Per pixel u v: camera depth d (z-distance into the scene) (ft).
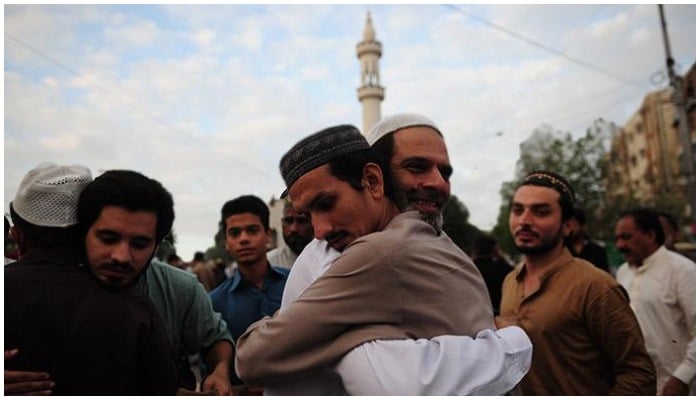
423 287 4.62
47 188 5.34
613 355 8.30
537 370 8.49
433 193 5.72
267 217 11.76
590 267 8.84
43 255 5.35
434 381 4.21
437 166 5.83
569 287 8.60
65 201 5.37
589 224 107.34
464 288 4.95
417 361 4.25
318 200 4.97
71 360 4.99
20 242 5.75
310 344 4.53
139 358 5.37
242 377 4.80
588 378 8.38
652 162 112.78
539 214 9.25
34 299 5.04
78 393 4.97
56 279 5.19
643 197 112.06
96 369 5.04
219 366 8.16
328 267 5.00
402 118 6.01
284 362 4.57
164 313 7.85
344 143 5.04
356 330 4.51
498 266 17.57
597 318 8.30
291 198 5.18
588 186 108.06
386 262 4.55
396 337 4.46
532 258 9.41
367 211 5.06
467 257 5.40
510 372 4.68
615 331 8.23
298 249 12.12
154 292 7.80
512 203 9.86
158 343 5.56
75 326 5.03
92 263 5.29
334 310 4.51
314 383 4.70
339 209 4.96
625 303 8.42
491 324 5.19
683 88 52.13
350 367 4.37
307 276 5.54
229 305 11.27
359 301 4.51
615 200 107.55
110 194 5.23
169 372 5.62
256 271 11.39
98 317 5.11
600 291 8.36
